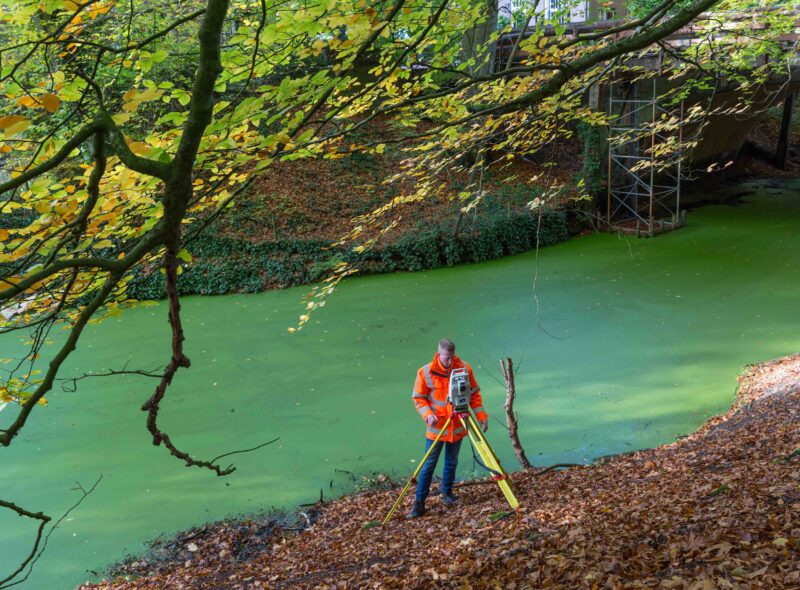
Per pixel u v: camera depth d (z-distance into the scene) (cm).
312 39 466
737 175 3528
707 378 1330
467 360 1511
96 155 328
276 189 2522
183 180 322
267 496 992
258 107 404
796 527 458
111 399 1380
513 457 1065
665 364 1417
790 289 1864
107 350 1662
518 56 2091
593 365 1438
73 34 477
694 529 495
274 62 464
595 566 468
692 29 1188
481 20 625
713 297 1836
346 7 457
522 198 2600
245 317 1892
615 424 1161
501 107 547
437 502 835
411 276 2212
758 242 2353
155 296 2103
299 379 1442
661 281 2008
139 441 1198
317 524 875
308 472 1058
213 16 300
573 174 2783
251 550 835
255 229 2341
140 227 467
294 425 1227
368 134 2808
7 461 1147
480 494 843
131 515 963
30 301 461
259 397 1355
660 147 1116
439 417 780
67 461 1138
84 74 379
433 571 540
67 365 1566
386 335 1686
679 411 1191
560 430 1151
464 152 895
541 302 1877
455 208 2495
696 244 2377
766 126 4003
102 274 465
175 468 1099
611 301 1853
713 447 842
